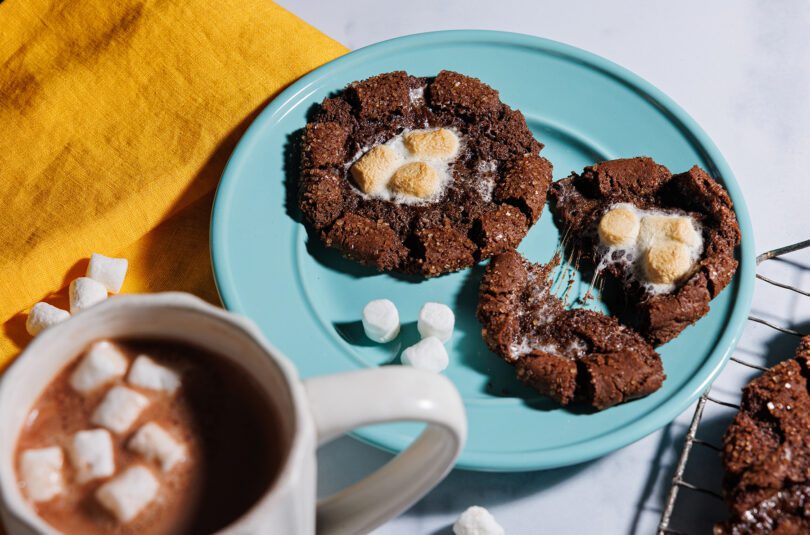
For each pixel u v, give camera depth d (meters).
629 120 0.47
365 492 0.31
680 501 0.41
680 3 0.52
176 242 0.45
